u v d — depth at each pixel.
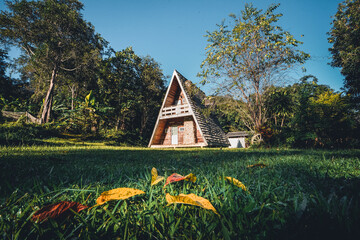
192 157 3.23
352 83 12.60
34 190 1.04
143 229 0.64
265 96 10.63
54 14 17.16
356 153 3.39
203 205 0.61
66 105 24.36
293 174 1.44
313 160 2.33
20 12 17.27
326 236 0.52
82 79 21.94
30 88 32.28
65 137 12.30
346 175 1.34
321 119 7.45
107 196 0.72
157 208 0.78
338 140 7.50
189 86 14.59
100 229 0.64
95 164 2.15
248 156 3.19
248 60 10.54
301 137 7.59
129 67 22.58
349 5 13.95
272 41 10.33
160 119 15.55
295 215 0.64
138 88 23.53
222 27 11.15
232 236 0.58
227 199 0.82
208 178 1.30
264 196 0.85
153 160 2.77
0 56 24.80
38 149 4.30
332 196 0.78
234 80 10.73
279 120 12.13
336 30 14.34
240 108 11.30
